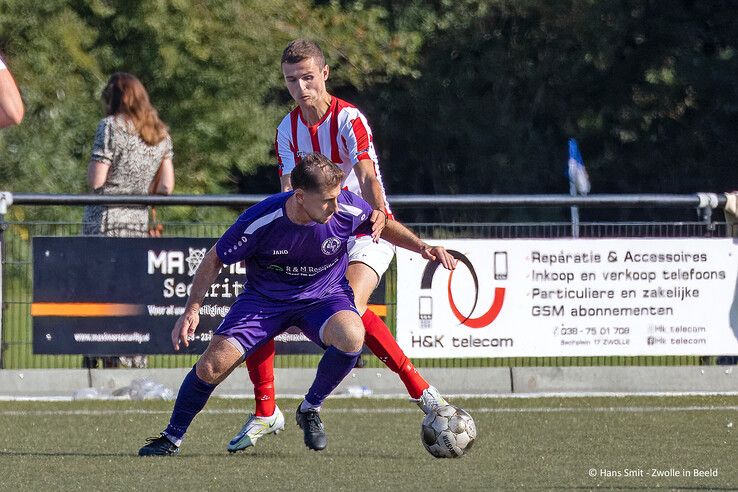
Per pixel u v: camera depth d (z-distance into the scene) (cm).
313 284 1938
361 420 2491
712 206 2933
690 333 2922
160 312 2816
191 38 6800
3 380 2848
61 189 6500
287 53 2116
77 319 2816
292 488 1714
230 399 2827
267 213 1847
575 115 9888
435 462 1966
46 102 6575
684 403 2762
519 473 1852
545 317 2877
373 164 2116
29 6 6544
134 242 2814
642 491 1694
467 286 2855
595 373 2977
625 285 2898
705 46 9738
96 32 6750
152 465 1919
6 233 2841
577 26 9694
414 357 2838
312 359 2930
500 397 2867
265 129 7138
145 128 3069
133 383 2855
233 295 2819
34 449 2100
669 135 9756
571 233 2909
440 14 9881
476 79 10038
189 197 2867
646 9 9588
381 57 8000
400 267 2833
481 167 10106
